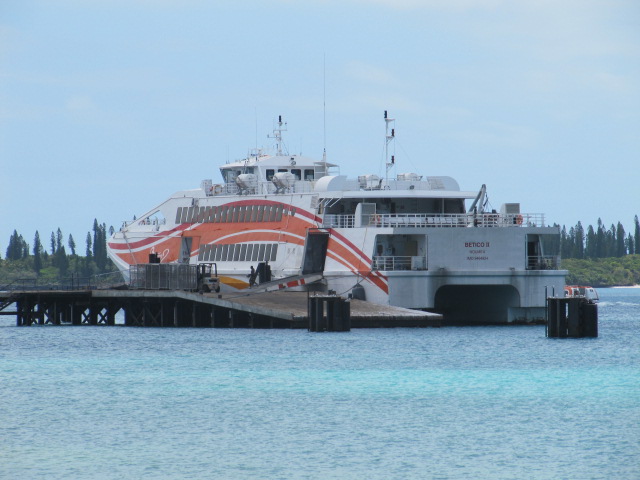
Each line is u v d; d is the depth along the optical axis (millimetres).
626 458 112750
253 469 109312
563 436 121125
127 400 140000
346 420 128375
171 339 195875
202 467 110062
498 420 128250
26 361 173750
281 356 172000
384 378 153375
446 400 139250
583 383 150250
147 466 110438
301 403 137500
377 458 112875
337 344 183625
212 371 160000
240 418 129500
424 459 112562
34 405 137500
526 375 155875
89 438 120875
